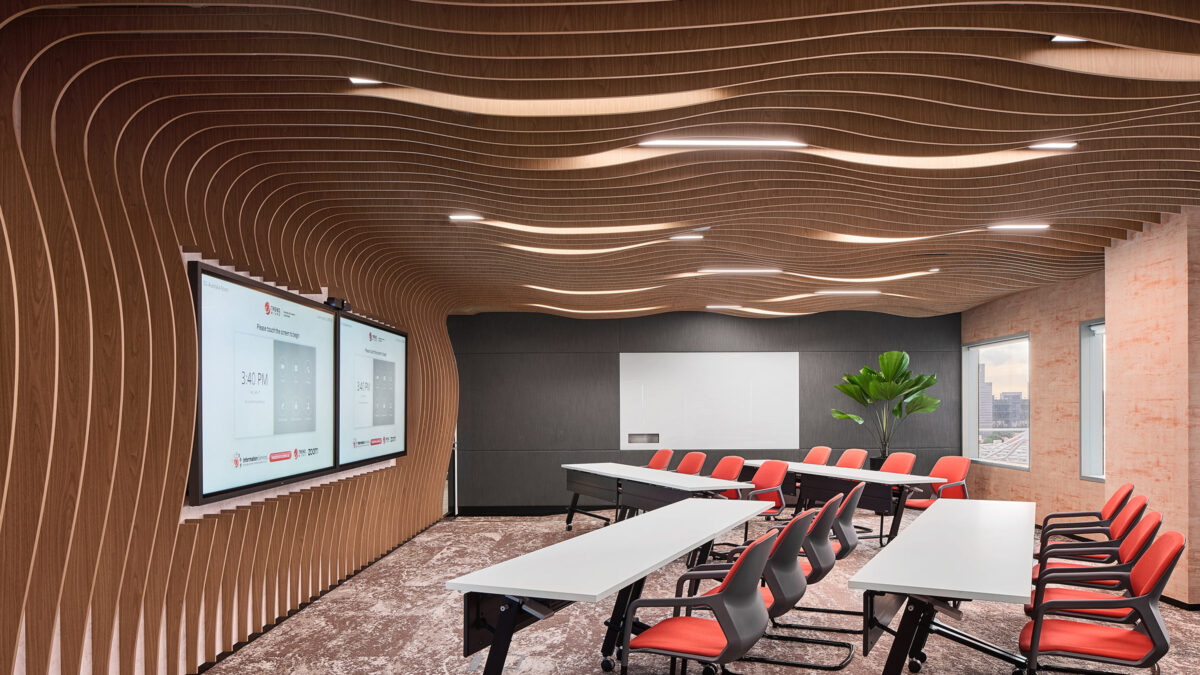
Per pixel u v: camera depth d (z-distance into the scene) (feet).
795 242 25.05
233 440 16.39
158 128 13.92
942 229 22.95
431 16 10.71
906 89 13.52
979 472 39.55
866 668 15.84
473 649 11.19
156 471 14.07
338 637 18.44
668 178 18.19
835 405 42.63
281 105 13.89
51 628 11.51
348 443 23.62
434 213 21.44
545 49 11.55
